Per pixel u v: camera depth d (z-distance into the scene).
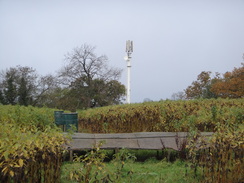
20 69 32.97
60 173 4.09
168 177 5.05
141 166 6.04
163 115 11.61
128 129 12.38
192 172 4.87
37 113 9.95
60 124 10.73
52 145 3.59
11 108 10.82
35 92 32.84
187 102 11.97
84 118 14.16
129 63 21.88
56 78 30.47
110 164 5.94
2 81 32.41
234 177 3.92
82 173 3.67
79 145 6.68
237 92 23.08
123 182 4.39
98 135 7.73
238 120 9.08
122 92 30.50
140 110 12.26
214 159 3.96
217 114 9.55
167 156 6.77
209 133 7.33
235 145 3.85
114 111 12.92
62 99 29.19
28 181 3.05
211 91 25.62
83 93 29.05
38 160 3.28
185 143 6.41
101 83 29.86
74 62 29.28
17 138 3.24
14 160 2.76
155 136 7.46
